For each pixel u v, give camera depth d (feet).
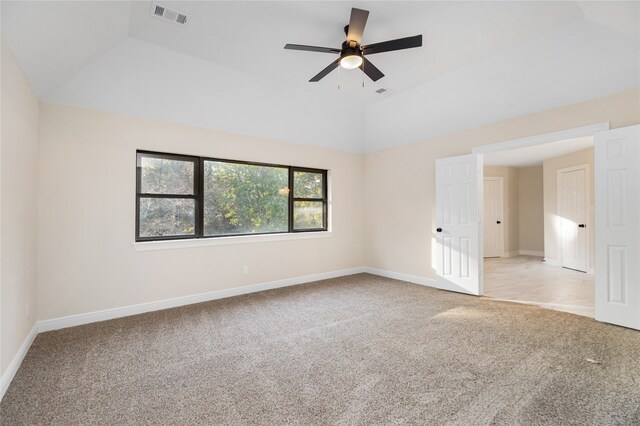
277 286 14.83
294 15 8.31
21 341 7.58
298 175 16.17
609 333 9.01
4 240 6.38
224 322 10.16
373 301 12.53
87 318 10.05
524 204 26.63
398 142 16.52
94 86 9.77
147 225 11.48
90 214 10.13
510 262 22.75
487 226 25.72
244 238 13.65
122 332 9.30
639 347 8.04
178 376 6.82
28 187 8.16
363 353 7.89
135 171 10.98
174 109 11.45
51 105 9.46
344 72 11.65
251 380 6.65
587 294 13.61
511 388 6.25
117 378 6.74
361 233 18.71
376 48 8.23
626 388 6.19
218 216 13.25
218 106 12.19
